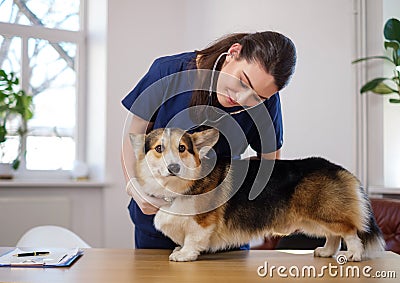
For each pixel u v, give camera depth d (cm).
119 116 375
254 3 338
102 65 378
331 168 142
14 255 150
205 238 139
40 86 390
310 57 304
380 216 234
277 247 266
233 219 138
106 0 375
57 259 142
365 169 277
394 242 226
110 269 131
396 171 275
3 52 379
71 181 365
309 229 145
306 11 306
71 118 400
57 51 396
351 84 281
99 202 378
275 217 139
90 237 376
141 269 131
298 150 312
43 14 393
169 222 137
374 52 277
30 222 357
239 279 121
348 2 283
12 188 358
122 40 378
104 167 370
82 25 402
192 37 396
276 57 137
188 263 139
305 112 308
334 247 150
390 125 274
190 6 398
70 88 400
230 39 149
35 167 386
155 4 392
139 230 177
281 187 139
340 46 287
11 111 354
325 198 138
